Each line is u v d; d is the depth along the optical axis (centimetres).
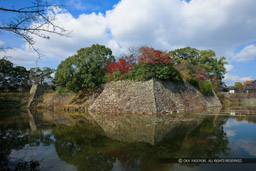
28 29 362
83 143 627
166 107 1505
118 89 1766
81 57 2047
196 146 561
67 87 1953
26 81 3366
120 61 1819
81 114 1598
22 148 584
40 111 2066
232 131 770
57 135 761
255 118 1167
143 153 507
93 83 1934
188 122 1008
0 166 435
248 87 4228
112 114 1506
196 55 3180
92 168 418
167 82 1703
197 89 2180
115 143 615
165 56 1574
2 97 2709
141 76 1599
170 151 521
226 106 2431
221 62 3284
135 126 914
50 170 412
